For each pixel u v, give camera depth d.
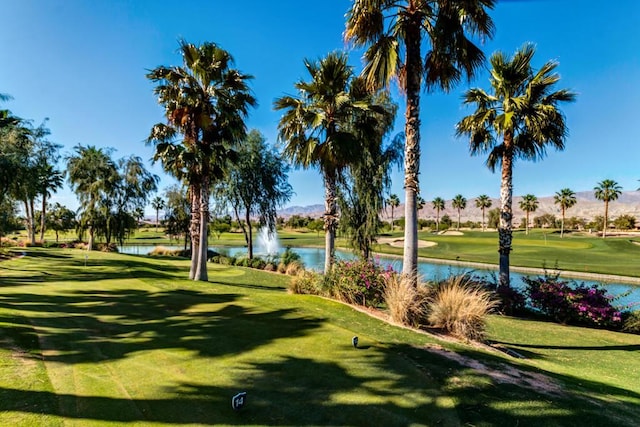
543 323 9.97
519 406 3.21
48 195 35.84
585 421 3.03
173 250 32.16
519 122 12.22
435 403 3.20
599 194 60.94
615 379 5.06
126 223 28.95
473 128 12.69
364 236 15.57
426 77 7.45
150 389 3.30
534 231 82.12
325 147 10.05
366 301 7.72
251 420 2.83
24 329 4.84
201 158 12.99
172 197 31.86
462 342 5.59
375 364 4.10
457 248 44.84
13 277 10.70
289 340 4.93
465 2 6.15
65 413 2.76
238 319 6.06
